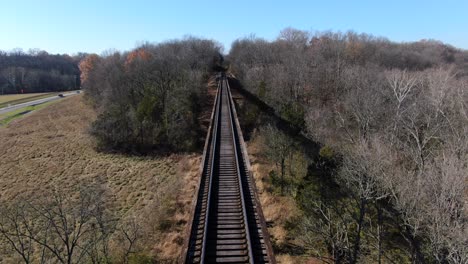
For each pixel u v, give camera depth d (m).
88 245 18.83
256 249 13.38
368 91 38.66
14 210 19.84
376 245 20.28
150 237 20.34
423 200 17.33
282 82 51.19
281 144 29.78
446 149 24.16
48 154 44.66
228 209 16.80
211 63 91.25
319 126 36.56
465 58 82.81
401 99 30.92
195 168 33.66
